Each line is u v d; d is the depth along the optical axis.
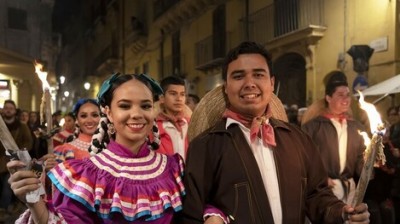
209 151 1.96
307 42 9.57
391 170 4.34
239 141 1.98
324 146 3.52
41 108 2.26
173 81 3.96
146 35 21.19
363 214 1.63
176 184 1.93
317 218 2.02
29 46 15.52
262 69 1.99
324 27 9.21
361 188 1.59
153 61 20.45
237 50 2.02
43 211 1.69
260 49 2.02
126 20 24.77
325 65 9.27
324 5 9.29
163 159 1.99
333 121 3.61
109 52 27.67
